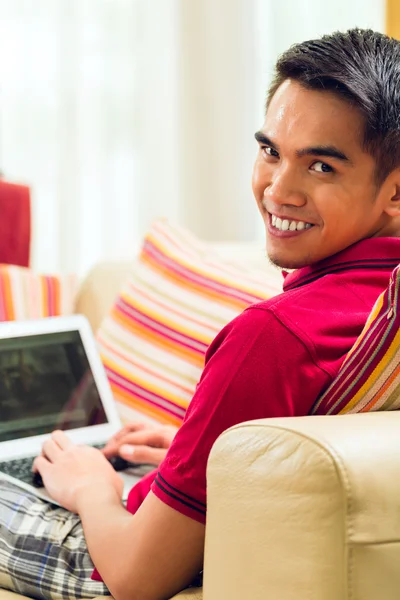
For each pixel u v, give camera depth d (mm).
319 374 1024
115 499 1238
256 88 3170
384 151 1054
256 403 1016
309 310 1041
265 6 3148
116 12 3043
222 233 3201
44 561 1229
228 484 920
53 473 1344
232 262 1975
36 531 1271
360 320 1062
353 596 831
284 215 1087
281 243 1107
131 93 3084
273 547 873
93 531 1167
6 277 2076
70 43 2994
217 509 935
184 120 3137
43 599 1237
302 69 1073
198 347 1817
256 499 890
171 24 3096
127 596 1086
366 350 1001
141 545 1066
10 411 1731
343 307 1066
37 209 3035
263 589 881
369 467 852
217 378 1030
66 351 1849
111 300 2146
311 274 1126
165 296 1930
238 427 928
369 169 1056
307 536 848
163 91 3113
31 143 3010
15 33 2971
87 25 3023
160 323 1900
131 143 3100
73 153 3027
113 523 1149
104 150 3068
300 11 3141
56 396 1797
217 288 1871
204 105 3150
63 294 2129
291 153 1063
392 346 990
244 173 3195
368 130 1039
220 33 3129
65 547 1234
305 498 850
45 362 1813
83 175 3062
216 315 1827
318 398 1044
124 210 3113
